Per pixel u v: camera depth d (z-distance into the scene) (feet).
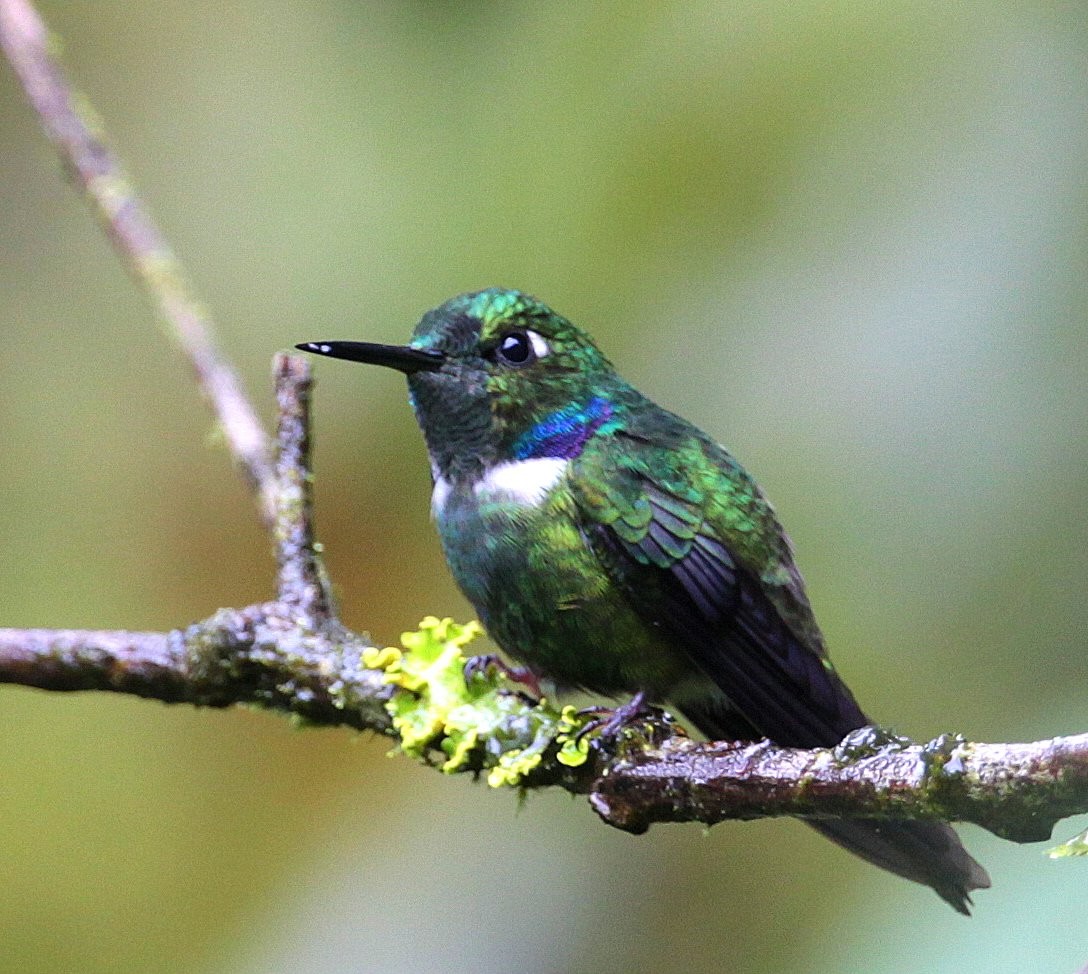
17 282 42.27
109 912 39.17
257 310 38.63
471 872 32.60
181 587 41.24
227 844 40.04
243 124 39.93
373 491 39.86
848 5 33.83
